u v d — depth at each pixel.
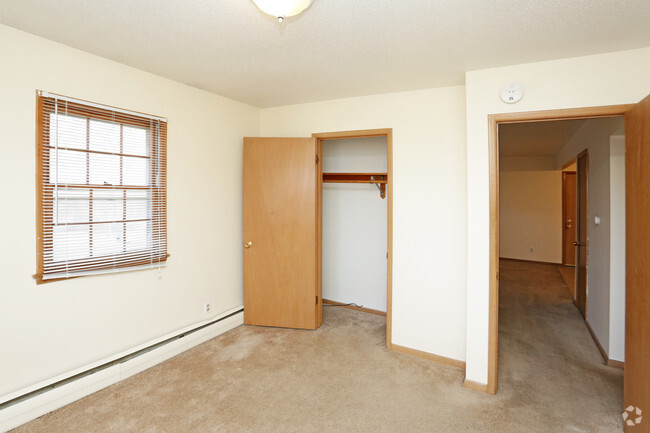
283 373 2.55
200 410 2.09
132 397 2.21
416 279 2.88
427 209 2.82
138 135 2.55
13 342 1.93
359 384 2.41
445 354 2.76
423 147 2.84
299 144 3.33
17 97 1.92
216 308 3.25
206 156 3.08
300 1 1.42
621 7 1.57
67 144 2.14
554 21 1.71
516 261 7.35
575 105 2.12
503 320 3.82
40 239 2.02
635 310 1.83
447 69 2.38
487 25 1.77
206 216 3.11
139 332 2.58
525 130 4.26
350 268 4.11
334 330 3.39
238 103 3.42
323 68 2.44
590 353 2.97
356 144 3.95
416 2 1.56
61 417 1.99
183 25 1.83
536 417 2.06
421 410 2.12
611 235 2.74
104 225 2.35
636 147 1.84
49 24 1.84
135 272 2.54
